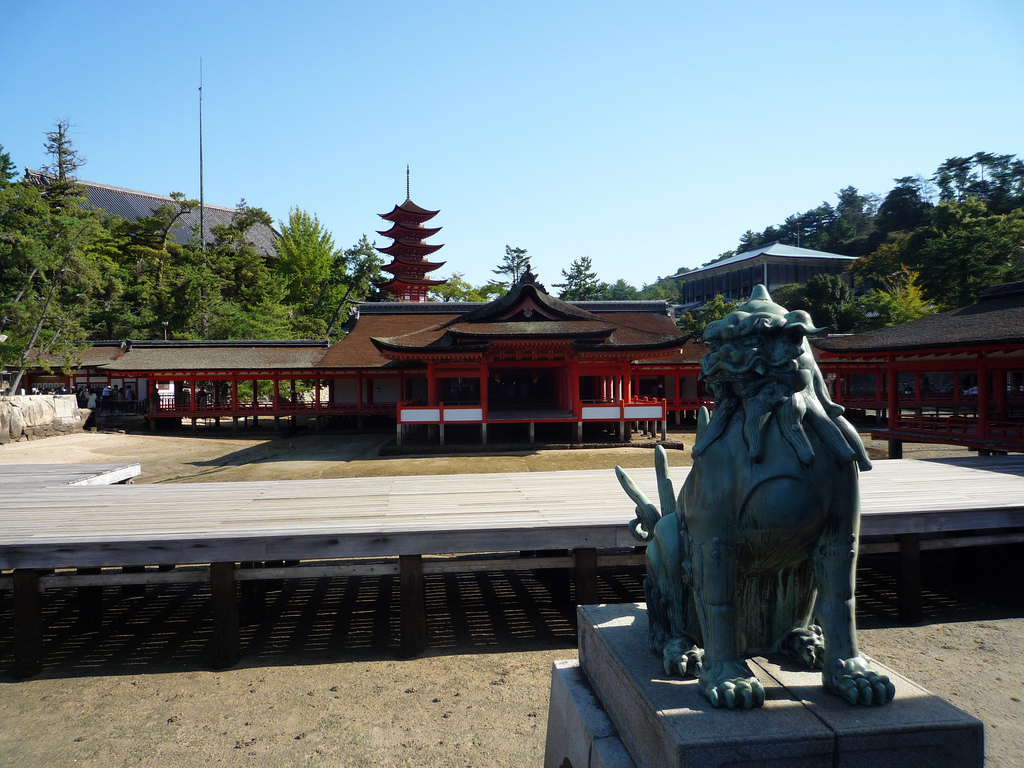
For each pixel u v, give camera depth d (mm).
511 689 7355
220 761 6012
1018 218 58375
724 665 3352
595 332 27188
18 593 7824
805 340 3330
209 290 55500
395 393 39688
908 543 8961
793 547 3395
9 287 37938
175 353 38469
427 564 8367
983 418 16922
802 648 3719
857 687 3201
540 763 5867
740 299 84125
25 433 30938
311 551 8062
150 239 63500
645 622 4586
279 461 25875
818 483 3232
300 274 72938
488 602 10320
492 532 8305
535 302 29688
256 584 9477
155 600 10578
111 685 7621
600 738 3809
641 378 39906
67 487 11672
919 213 84750
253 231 86000
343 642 8812
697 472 3525
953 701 6770
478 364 28766
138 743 6336
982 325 17219
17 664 7832
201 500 10305
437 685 7484
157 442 32094
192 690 7457
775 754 2949
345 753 6105
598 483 11484
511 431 32656
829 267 83750
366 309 45219
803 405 3324
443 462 24781
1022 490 10172
